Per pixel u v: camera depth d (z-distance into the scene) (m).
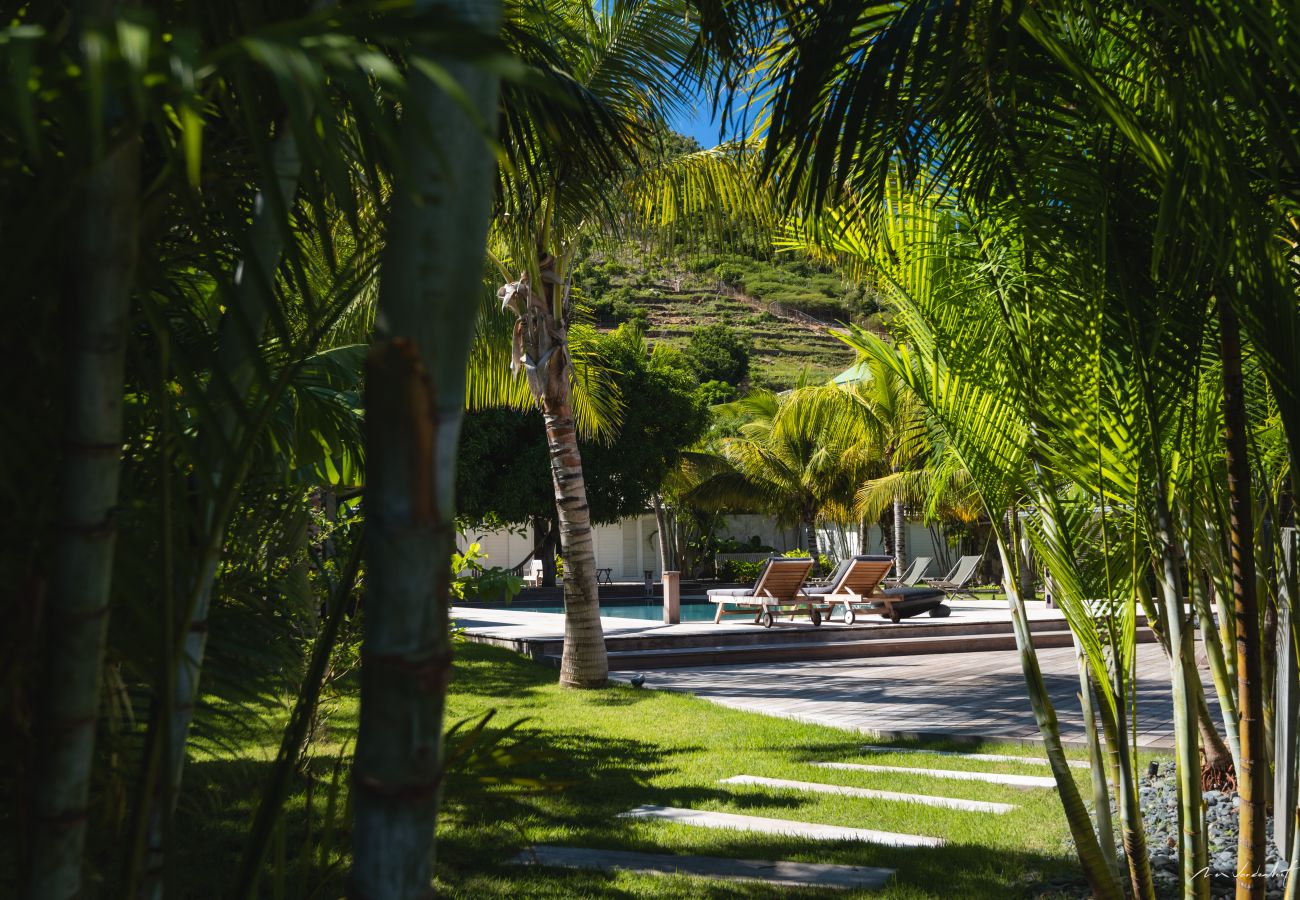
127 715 1.98
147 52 0.93
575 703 10.45
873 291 3.88
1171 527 2.98
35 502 1.48
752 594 17.84
